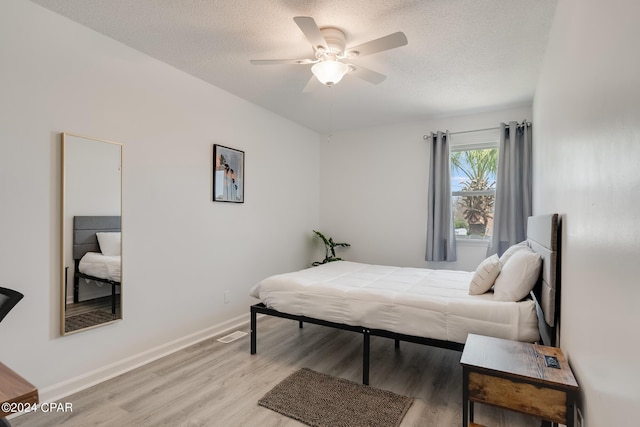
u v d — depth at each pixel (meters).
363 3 2.00
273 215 4.22
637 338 0.79
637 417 0.79
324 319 2.57
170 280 2.92
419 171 4.46
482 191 4.14
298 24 1.91
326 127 4.88
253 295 3.01
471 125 4.14
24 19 2.02
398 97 3.59
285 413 1.98
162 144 2.85
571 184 1.54
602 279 1.07
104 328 2.43
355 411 2.00
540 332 2.12
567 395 1.29
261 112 3.98
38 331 2.08
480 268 2.42
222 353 2.89
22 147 2.01
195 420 1.92
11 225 1.97
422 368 2.61
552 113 2.18
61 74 2.19
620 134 0.92
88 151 2.33
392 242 4.64
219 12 2.12
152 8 2.09
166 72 2.87
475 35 2.35
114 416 1.96
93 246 2.36
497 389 1.41
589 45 1.25
